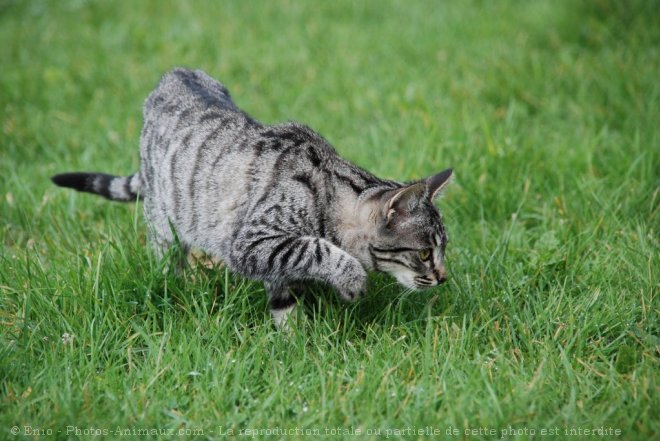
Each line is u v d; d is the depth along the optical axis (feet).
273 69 38.42
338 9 46.21
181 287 21.50
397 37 41.91
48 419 16.72
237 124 21.75
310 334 20.29
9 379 18.11
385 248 20.35
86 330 19.47
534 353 19.21
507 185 26.76
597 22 39.86
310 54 40.06
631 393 17.48
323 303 21.20
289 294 21.18
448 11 45.65
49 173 29.12
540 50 38.99
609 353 19.57
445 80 35.94
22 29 45.01
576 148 29.04
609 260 22.66
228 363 18.51
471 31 42.19
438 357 18.90
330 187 20.34
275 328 20.98
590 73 34.47
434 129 30.04
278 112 34.50
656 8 40.63
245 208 20.39
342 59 39.14
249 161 20.66
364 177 20.99
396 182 22.02
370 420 16.69
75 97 36.06
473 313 20.81
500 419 16.70
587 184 26.45
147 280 21.16
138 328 19.38
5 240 25.53
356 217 20.16
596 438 16.42
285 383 18.03
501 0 46.50
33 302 20.36
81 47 41.83
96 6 47.85
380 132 31.86
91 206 27.07
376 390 17.79
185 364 18.49
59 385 17.85
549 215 25.66
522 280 21.85
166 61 39.24
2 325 19.92
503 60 36.68
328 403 17.26
